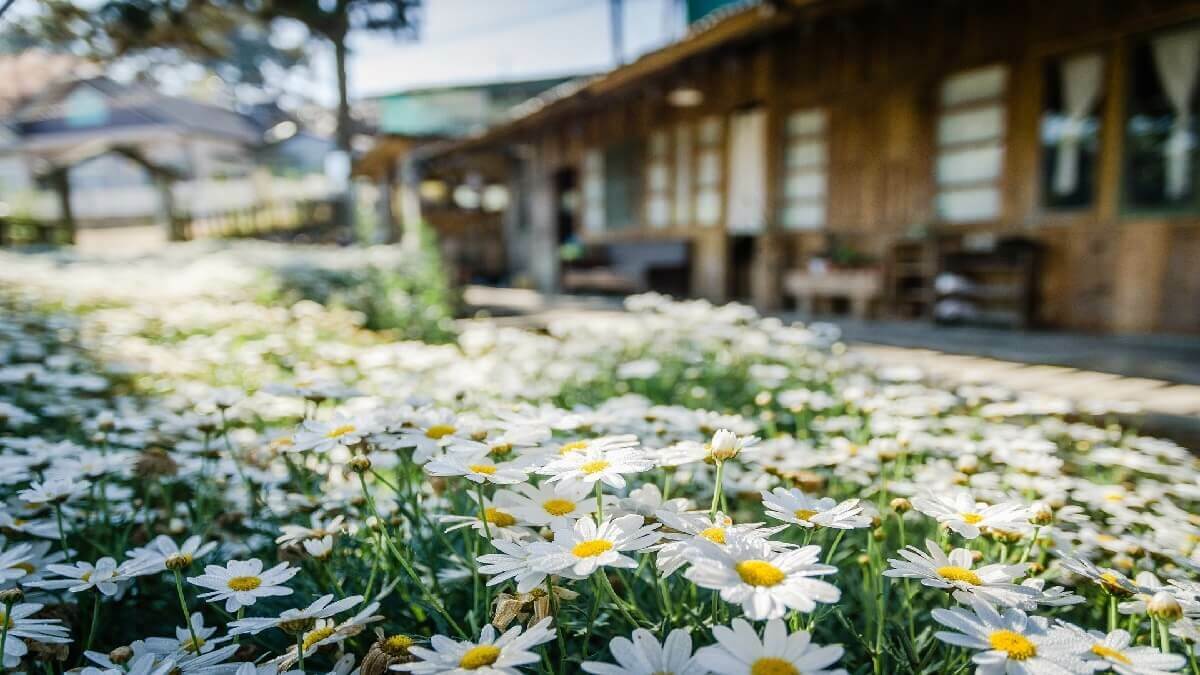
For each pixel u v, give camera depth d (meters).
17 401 2.25
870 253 6.12
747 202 7.23
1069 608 1.11
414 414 1.24
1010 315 4.96
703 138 7.64
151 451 1.45
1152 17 4.26
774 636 0.66
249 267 6.53
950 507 1.01
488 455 1.15
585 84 7.08
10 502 1.35
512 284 11.06
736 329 3.78
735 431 1.48
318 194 27.95
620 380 3.25
